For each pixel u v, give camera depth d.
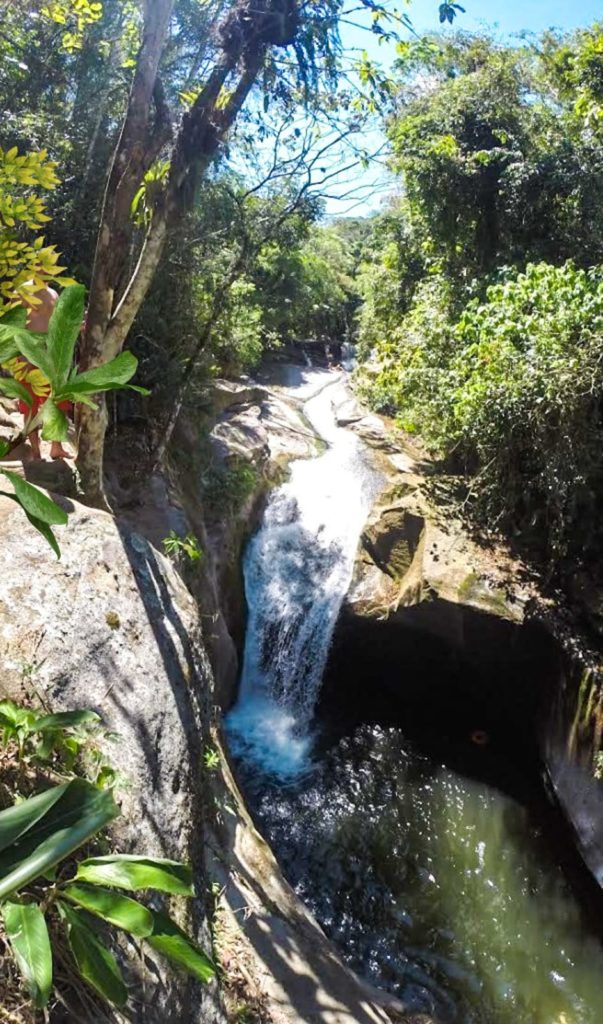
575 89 10.21
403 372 10.30
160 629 3.39
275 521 9.82
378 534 8.52
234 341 11.22
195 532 7.15
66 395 1.18
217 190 6.68
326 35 4.16
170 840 2.54
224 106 4.38
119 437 7.28
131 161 3.75
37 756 2.12
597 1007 5.21
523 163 9.96
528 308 7.71
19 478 1.14
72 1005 1.69
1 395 1.61
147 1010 1.95
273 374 16.23
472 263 10.97
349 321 22.80
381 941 5.68
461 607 7.21
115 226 3.83
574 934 5.76
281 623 8.90
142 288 4.06
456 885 6.22
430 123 10.63
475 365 7.93
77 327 1.20
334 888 6.13
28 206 2.49
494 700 7.79
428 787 7.35
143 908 1.28
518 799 7.15
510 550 7.79
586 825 6.05
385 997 4.28
